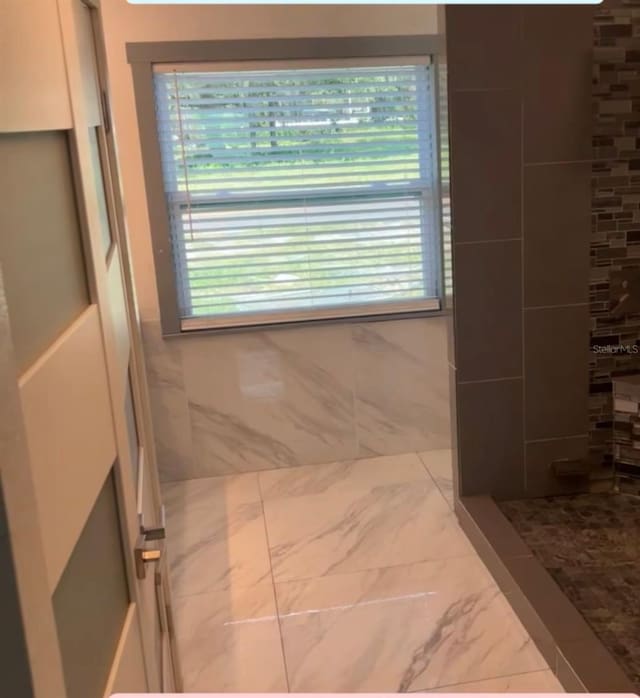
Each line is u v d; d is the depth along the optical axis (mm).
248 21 3027
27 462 525
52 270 729
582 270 2709
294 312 3357
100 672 818
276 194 3236
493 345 2734
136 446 1618
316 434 3449
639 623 2113
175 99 3055
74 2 1051
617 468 2887
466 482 2848
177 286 3244
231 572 2625
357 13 3088
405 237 3361
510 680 2020
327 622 2324
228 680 2088
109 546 932
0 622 489
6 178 589
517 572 2336
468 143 2547
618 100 2578
